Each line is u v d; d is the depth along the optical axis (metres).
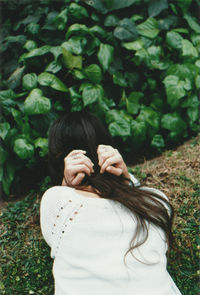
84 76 2.67
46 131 2.71
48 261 2.12
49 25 2.82
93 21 2.90
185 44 2.90
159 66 3.00
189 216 2.26
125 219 1.24
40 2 2.96
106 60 2.65
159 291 1.15
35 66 2.86
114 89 3.01
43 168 2.90
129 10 3.07
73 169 1.32
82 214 1.21
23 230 2.33
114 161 1.36
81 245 1.17
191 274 2.01
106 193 1.29
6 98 2.62
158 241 1.26
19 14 3.10
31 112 2.46
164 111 3.15
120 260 1.15
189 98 3.03
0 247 2.23
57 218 1.24
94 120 1.56
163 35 3.11
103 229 1.19
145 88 3.09
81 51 2.62
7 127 2.55
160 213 1.34
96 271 1.12
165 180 2.54
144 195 1.37
